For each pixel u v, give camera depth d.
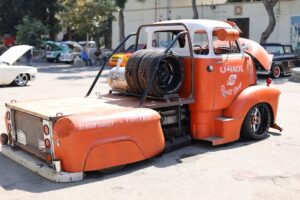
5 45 41.78
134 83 6.81
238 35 7.34
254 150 7.19
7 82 16.81
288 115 10.39
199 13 33.31
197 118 7.25
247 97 7.55
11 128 6.78
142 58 6.67
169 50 6.96
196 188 5.48
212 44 7.16
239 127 7.50
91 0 39.78
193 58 7.00
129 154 6.00
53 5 42.34
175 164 6.45
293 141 7.80
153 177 5.89
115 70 7.41
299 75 18.36
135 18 37.47
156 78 6.57
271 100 7.95
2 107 11.70
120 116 5.88
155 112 6.30
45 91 15.35
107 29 45.12
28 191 5.39
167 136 7.02
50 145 5.71
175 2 36.06
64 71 25.33
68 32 50.12
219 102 7.28
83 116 5.67
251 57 8.00
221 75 7.26
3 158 6.76
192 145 7.50
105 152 5.78
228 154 6.96
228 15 32.19
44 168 5.87
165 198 5.16
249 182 5.68
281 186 5.55
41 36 38.53
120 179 5.81
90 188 5.48
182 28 7.52
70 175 5.66
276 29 29.97
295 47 28.28
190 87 7.09
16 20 43.12
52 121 5.63
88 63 31.25
